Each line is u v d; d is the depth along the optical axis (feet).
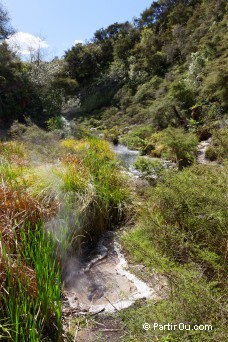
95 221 9.27
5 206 6.82
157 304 4.85
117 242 8.64
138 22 108.78
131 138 36.01
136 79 72.69
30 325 4.37
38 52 63.46
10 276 4.73
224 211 5.38
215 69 33.86
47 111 56.44
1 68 51.96
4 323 4.48
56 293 5.05
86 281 7.04
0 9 53.42
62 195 8.68
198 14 73.51
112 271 7.37
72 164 10.68
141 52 85.25
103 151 16.87
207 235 5.76
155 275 6.48
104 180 10.48
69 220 8.17
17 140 25.04
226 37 45.75
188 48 65.16
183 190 6.49
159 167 12.69
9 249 5.45
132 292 6.33
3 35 54.95
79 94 85.81
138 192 11.12
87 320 5.58
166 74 64.28
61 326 5.16
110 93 78.18
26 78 55.77
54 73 68.03
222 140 9.46
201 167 7.90
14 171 9.37
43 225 6.57
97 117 66.59
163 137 18.74
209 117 26.63
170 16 89.20
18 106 52.19
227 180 6.21
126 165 15.14
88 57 94.53
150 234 6.19
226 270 4.98
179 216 6.53
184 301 4.06
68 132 35.68
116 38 104.83
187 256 5.66
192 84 42.93
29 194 7.73
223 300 4.21
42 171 9.59
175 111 35.70
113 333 5.19
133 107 57.52
